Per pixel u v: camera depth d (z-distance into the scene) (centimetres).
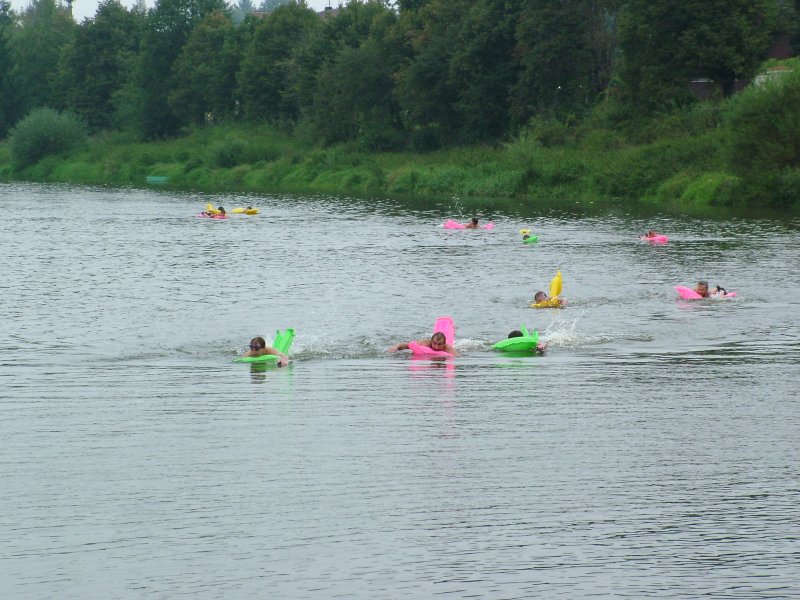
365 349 2942
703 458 1855
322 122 13975
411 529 1539
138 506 1634
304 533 1528
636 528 1537
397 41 13700
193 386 2470
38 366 2720
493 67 12400
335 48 14788
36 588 1362
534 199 9506
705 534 1513
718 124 9550
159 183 13500
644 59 10550
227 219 7619
